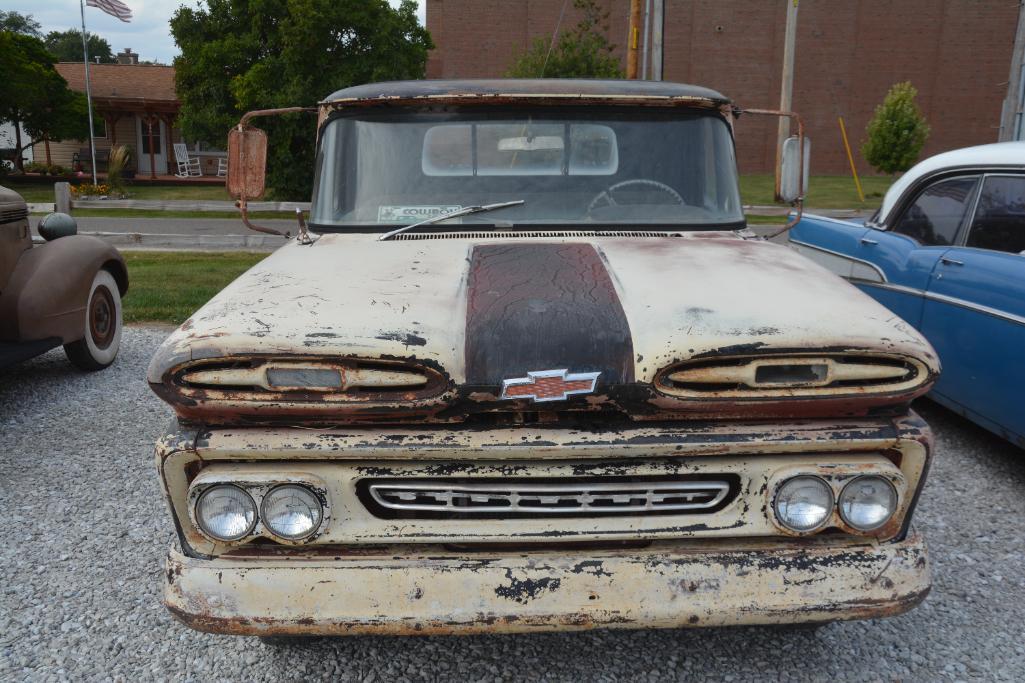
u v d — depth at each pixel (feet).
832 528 7.16
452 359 6.65
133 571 10.98
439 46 105.50
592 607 6.72
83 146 115.24
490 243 9.32
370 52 66.23
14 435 16.40
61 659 9.04
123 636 9.48
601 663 8.80
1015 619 9.61
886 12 106.52
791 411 6.81
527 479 6.92
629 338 6.78
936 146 109.19
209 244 47.67
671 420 6.84
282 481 6.72
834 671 8.63
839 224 18.57
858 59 107.96
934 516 12.37
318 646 9.17
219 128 74.13
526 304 7.18
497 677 8.58
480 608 6.71
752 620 6.79
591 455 6.72
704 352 6.61
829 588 6.81
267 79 65.82
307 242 9.89
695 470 6.85
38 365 22.09
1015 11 105.29
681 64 108.58
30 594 10.41
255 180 10.76
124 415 17.71
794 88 108.99
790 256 9.09
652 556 6.84
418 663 8.85
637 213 10.14
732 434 6.75
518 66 59.31
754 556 6.86
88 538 11.93
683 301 7.25
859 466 6.81
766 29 107.86
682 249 9.09
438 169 10.21
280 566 6.79
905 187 16.78
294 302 7.29
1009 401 13.01
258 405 6.63
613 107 10.30
